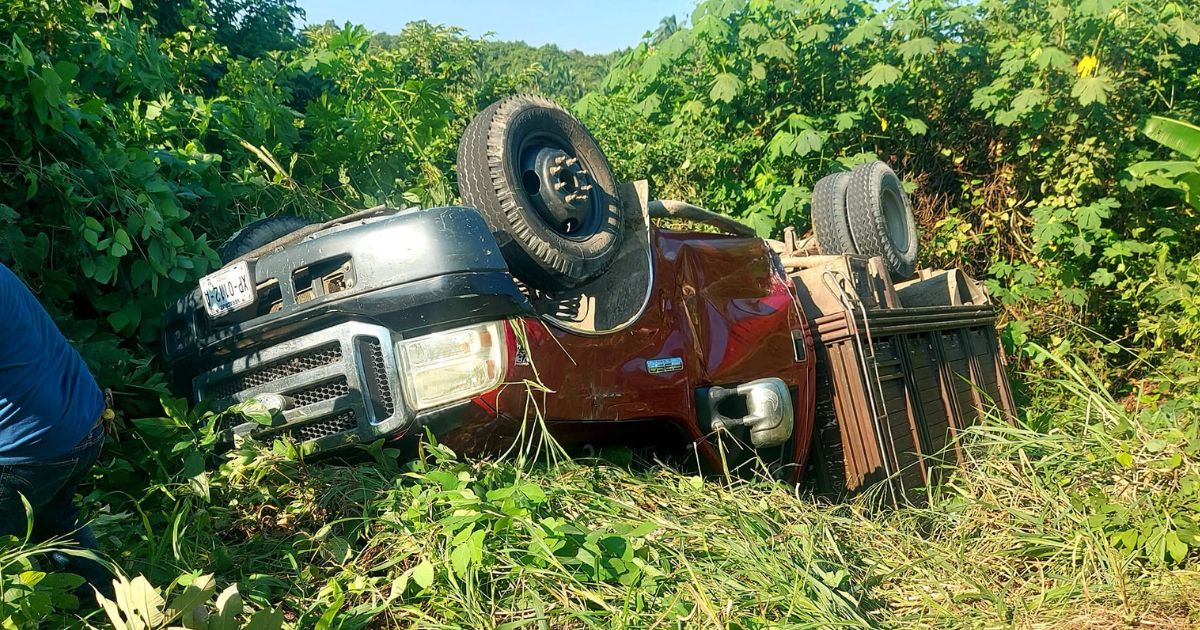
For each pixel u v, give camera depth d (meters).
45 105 4.17
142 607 2.37
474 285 3.37
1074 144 9.38
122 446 3.58
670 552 3.22
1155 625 3.21
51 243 4.32
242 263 3.60
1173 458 3.89
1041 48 9.05
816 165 9.20
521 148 4.09
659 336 4.25
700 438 4.35
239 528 3.27
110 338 4.29
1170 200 9.45
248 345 3.67
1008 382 7.21
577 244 4.11
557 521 3.09
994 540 3.95
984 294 7.22
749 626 2.91
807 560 3.38
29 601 2.37
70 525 2.82
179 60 6.68
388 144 7.05
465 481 3.24
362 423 3.44
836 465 5.09
